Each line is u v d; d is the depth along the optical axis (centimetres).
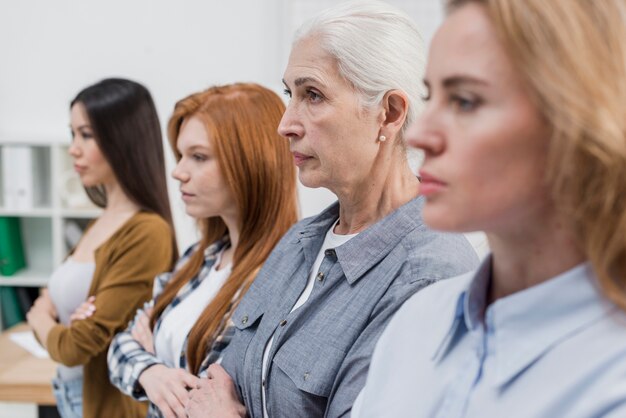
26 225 396
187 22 388
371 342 98
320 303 110
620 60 50
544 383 57
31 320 215
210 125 155
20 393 233
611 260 52
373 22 104
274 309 121
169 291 175
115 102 213
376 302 102
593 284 56
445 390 66
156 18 389
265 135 154
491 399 60
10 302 375
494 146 54
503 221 57
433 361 70
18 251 386
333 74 105
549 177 53
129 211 220
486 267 66
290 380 108
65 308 216
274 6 382
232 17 386
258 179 153
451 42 56
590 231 52
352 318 104
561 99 50
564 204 53
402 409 70
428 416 67
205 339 149
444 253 101
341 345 103
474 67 54
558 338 57
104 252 209
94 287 208
